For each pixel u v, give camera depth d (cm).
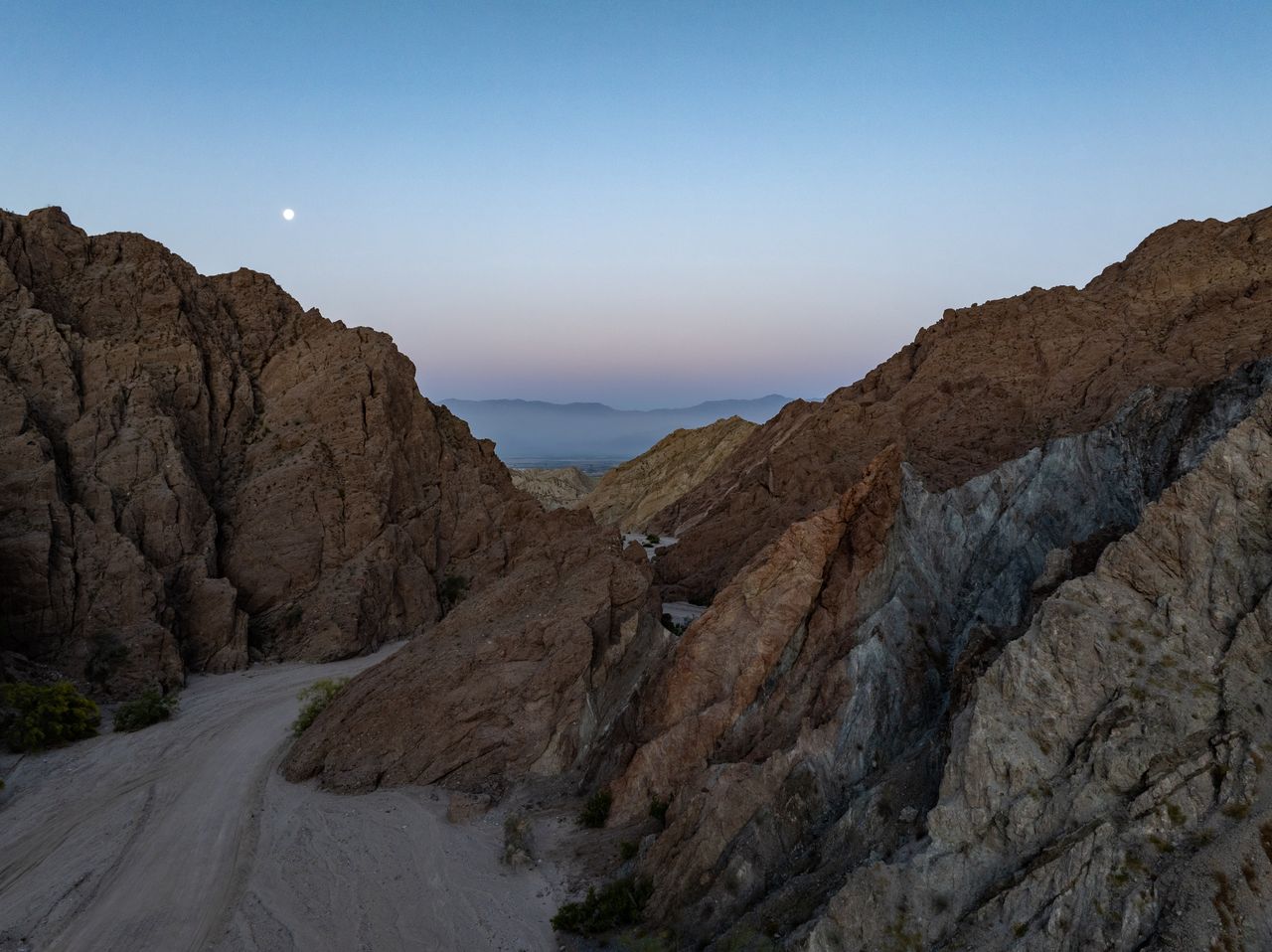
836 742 2580
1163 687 1847
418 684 3984
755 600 3341
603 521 13988
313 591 6469
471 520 7650
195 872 2953
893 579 3238
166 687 5178
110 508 5750
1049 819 1825
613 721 3612
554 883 2805
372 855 3039
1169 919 1523
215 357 7444
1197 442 2720
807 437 8038
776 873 2320
